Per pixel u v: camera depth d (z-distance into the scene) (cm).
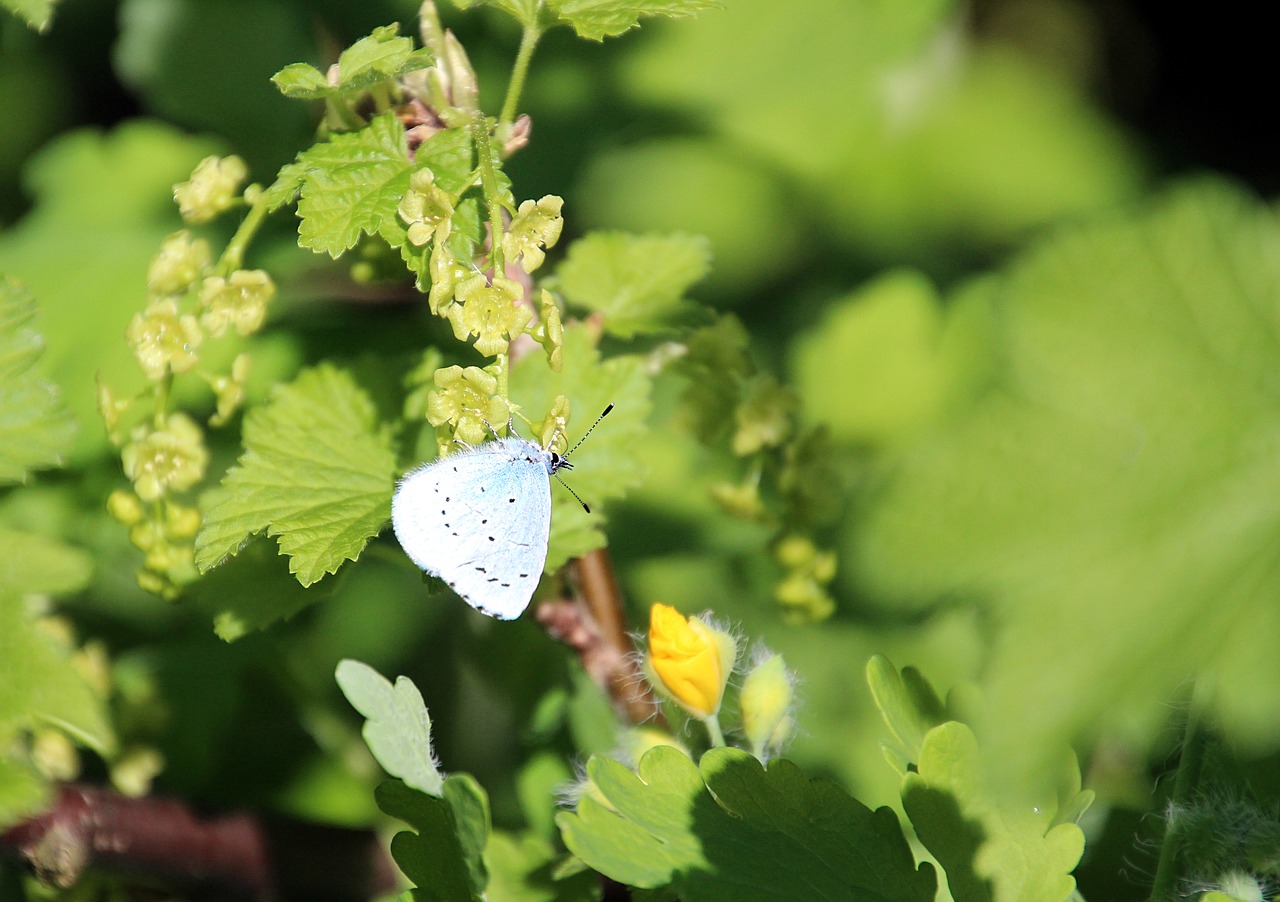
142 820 50
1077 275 48
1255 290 47
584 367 51
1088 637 47
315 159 49
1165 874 48
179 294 50
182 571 50
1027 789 46
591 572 51
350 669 48
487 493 49
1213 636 46
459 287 48
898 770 48
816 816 48
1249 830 48
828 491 52
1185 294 47
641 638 50
